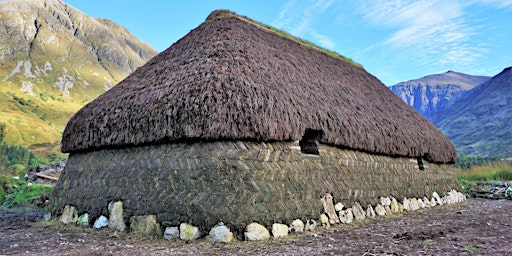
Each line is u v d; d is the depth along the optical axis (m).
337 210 7.84
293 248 5.40
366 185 9.02
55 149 73.94
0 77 137.12
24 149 29.33
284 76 8.32
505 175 21.06
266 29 11.46
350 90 10.84
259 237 6.13
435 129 13.76
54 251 5.25
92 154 8.11
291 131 6.95
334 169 8.15
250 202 6.28
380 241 5.77
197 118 6.34
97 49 197.75
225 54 7.80
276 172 6.82
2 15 170.00
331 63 12.70
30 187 13.16
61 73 158.62
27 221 8.38
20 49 158.50
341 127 8.12
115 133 7.32
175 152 6.67
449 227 7.23
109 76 181.12
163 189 6.57
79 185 8.07
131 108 7.30
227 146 6.43
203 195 6.23
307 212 7.07
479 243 5.39
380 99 12.34
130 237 6.35
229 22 10.10
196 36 9.67
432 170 12.66
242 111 6.47
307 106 7.64
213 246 5.64
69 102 143.12
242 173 6.39
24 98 128.00
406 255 4.59
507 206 12.35
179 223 6.23
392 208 9.77
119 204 7.05
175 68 8.05
